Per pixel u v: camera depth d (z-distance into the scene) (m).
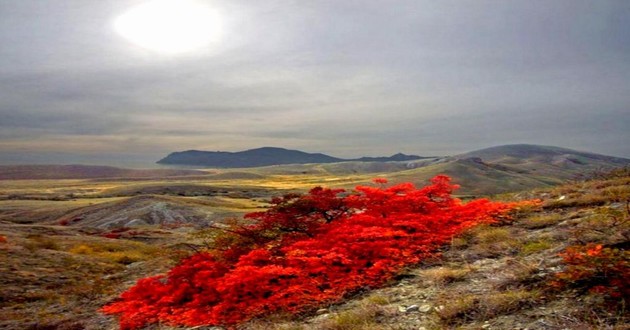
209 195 153.75
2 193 184.62
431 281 9.93
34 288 19.73
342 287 10.53
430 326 7.43
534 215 14.11
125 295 12.79
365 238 11.96
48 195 171.25
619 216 10.68
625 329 5.72
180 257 16.41
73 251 31.52
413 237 12.75
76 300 17.62
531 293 7.62
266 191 169.00
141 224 72.69
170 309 11.46
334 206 13.78
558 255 9.16
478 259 10.96
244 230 14.43
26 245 29.05
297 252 11.20
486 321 7.12
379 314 8.51
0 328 14.47
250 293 10.91
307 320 9.49
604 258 7.39
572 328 6.13
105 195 165.38
